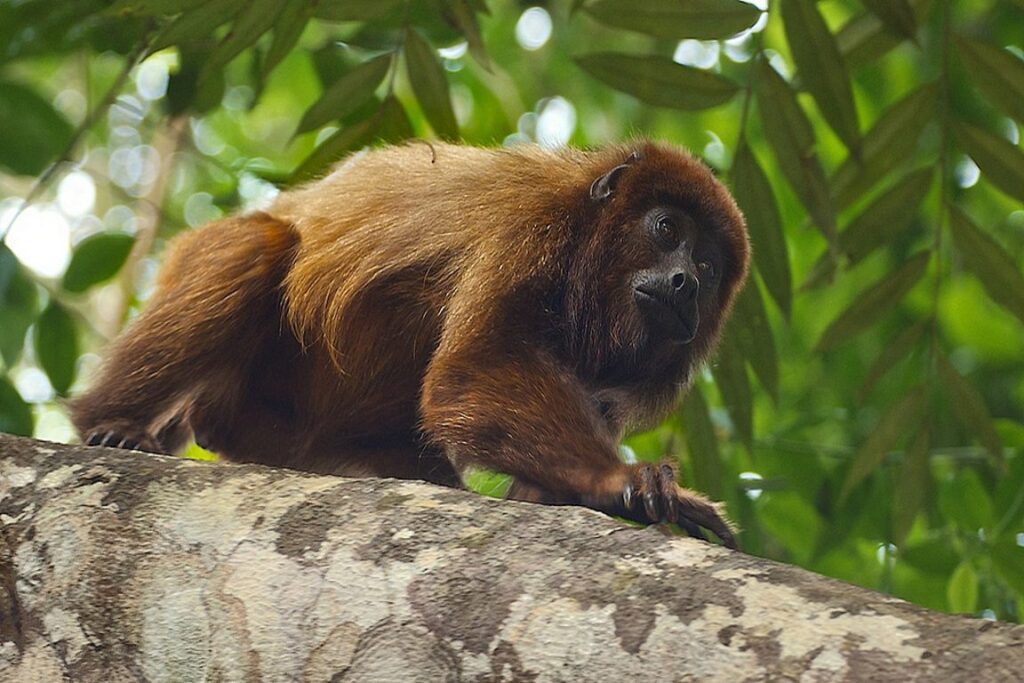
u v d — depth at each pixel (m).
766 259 11.55
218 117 22.03
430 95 11.48
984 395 19.22
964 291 18.59
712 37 10.80
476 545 5.85
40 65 18.77
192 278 10.31
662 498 8.09
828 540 13.69
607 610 5.34
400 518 6.11
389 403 10.36
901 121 11.80
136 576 6.34
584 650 5.28
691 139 19.61
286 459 10.84
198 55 12.26
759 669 4.93
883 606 4.97
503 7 20.39
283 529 6.25
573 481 8.55
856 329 12.24
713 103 11.37
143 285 16.55
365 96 11.42
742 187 11.48
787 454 13.80
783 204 18.80
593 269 10.07
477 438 8.84
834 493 13.84
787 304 11.58
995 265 11.80
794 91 11.18
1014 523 12.23
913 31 10.52
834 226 11.24
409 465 10.71
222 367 10.38
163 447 10.45
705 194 10.64
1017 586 12.23
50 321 12.20
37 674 6.31
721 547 5.52
